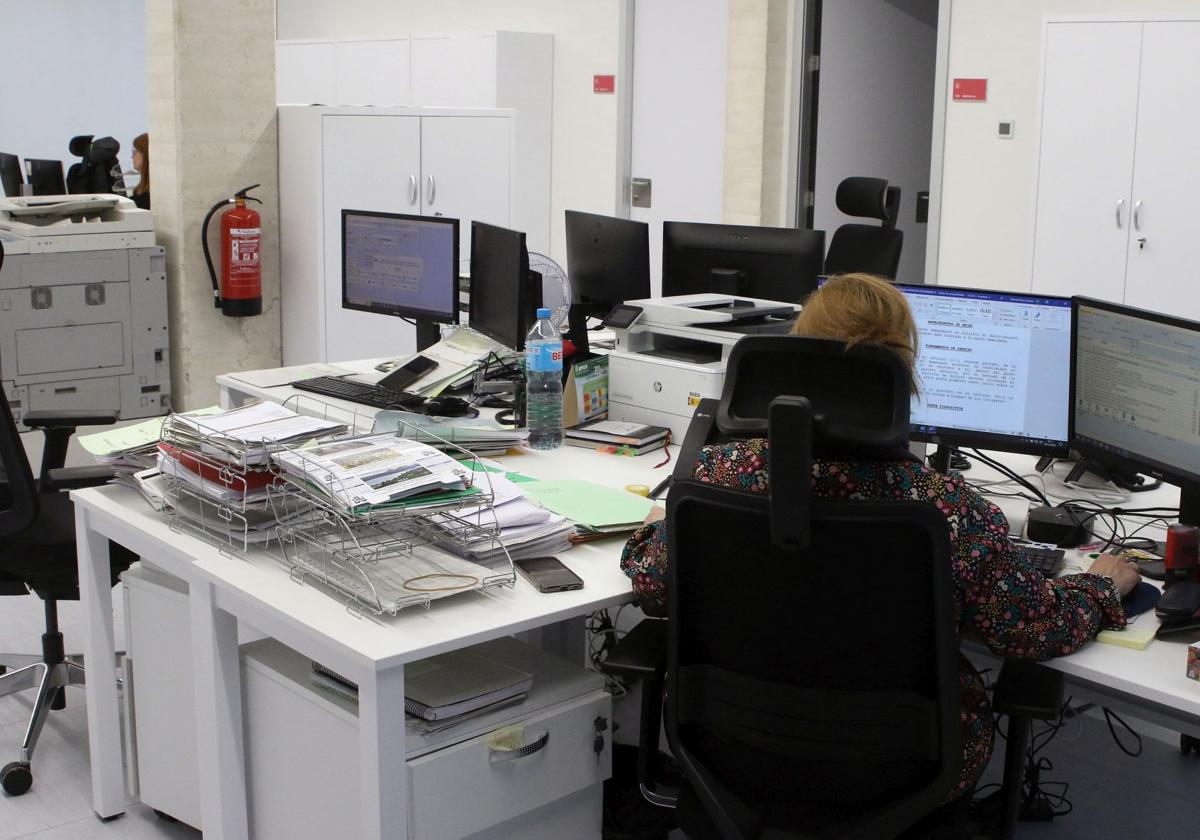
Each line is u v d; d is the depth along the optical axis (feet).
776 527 5.16
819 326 5.54
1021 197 17.07
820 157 20.70
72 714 9.91
